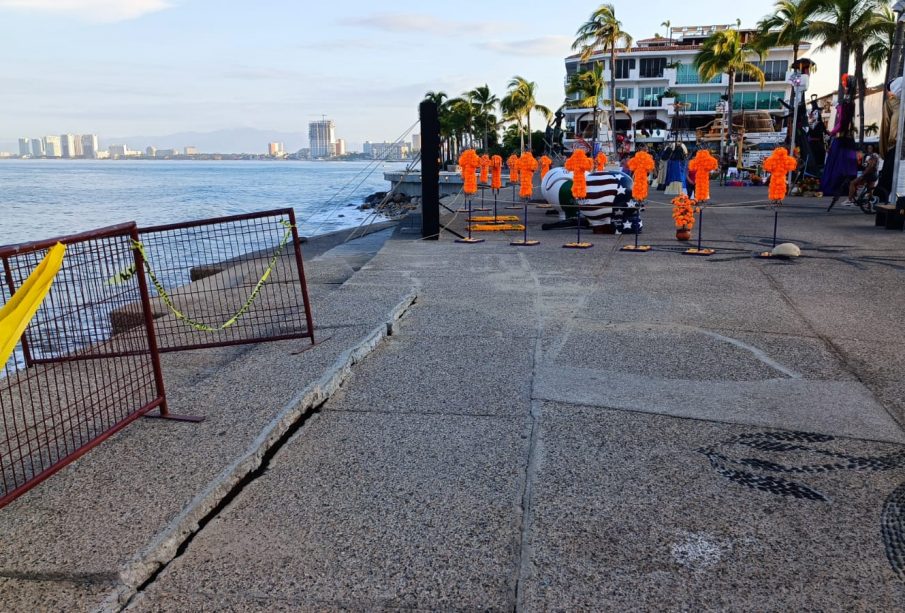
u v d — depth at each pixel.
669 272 9.45
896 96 20.27
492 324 6.62
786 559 2.72
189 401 4.40
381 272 9.68
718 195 27.39
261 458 3.69
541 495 3.25
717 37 53.12
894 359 5.38
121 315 6.01
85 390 4.77
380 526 2.98
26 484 3.04
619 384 4.84
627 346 5.79
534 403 4.48
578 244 12.07
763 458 3.65
